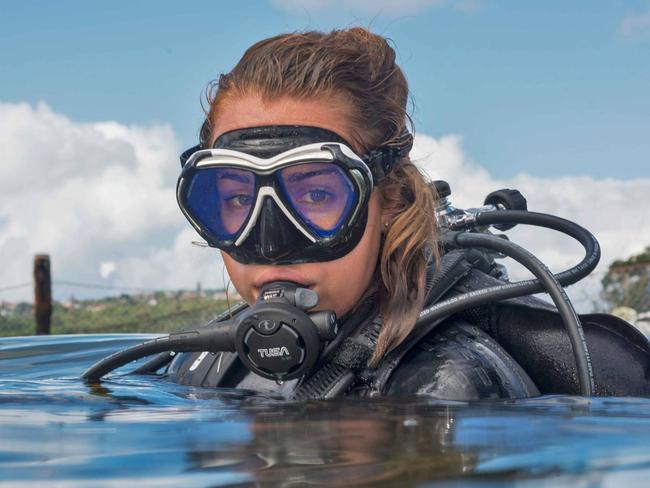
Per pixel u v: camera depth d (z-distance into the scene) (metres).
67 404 1.34
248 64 1.55
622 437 0.89
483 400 1.32
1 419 1.14
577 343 1.48
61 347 3.11
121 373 2.16
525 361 1.67
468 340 1.53
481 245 1.69
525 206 2.07
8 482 0.74
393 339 1.47
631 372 1.62
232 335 1.54
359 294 1.51
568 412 1.12
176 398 1.45
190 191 1.49
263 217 1.44
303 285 1.48
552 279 1.54
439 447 0.84
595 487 0.67
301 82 1.50
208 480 0.72
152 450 0.87
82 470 0.78
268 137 1.48
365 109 1.56
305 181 1.45
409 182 1.61
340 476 0.72
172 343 1.63
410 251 1.52
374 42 1.68
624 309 7.54
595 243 1.81
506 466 0.74
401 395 1.41
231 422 1.06
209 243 1.51
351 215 1.44
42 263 10.42
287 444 0.88
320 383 1.47
